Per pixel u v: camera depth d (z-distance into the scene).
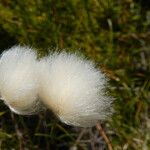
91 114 0.22
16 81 0.22
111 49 0.38
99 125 0.34
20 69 0.22
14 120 0.35
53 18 0.38
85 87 0.21
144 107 0.37
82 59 0.23
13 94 0.22
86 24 0.38
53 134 0.35
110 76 0.37
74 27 0.38
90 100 0.21
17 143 0.35
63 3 0.38
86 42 0.38
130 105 0.37
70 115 0.22
